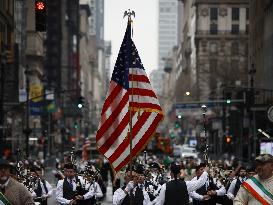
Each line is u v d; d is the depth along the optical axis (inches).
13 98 7204.7
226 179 2233.0
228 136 6353.3
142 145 1549.0
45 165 5580.7
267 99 6530.5
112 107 1539.1
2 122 4694.9
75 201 1740.9
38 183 2001.7
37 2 1963.6
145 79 1551.4
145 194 1515.7
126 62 1525.6
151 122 1551.4
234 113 7165.4
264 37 7352.4
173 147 7116.1
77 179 1776.6
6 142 5802.2
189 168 2822.3
